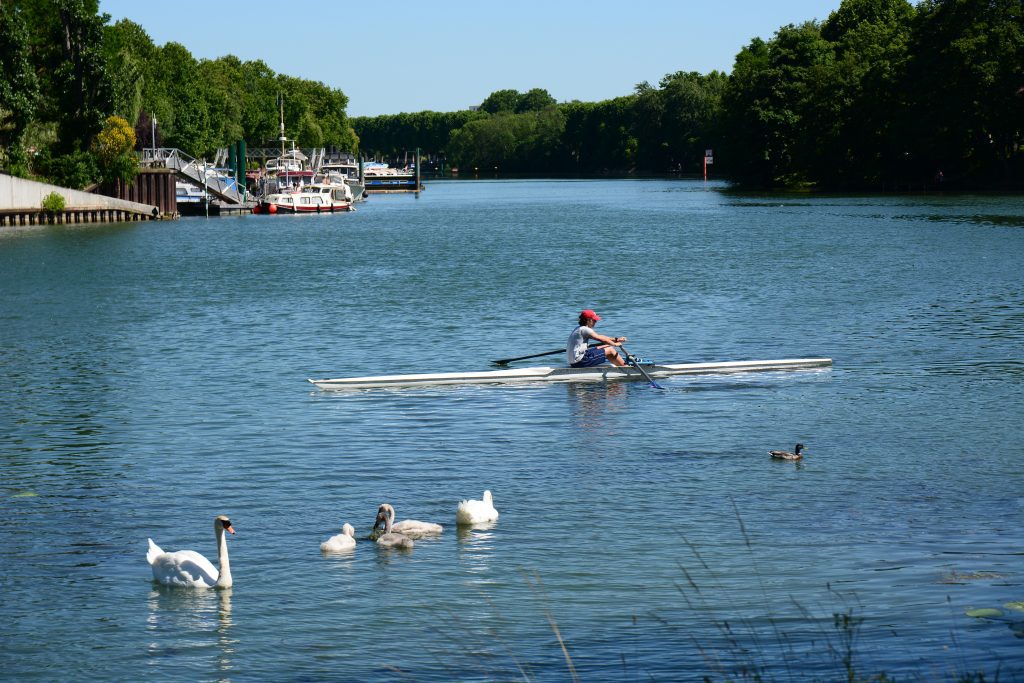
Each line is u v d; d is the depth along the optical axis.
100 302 45.72
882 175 145.12
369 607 13.70
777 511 17.08
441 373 29.02
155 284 52.44
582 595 13.92
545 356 32.06
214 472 19.86
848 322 36.88
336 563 15.23
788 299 43.03
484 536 16.22
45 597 14.20
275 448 21.50
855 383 26.92
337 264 62.25
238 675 11.97
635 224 94.38
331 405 25.31
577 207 128.62
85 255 69.62
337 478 19.39
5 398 26.52
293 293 48.22
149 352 33.25
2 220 98.12
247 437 22.41
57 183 105.62
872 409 24.09
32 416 24.55
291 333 36.84
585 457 20.53
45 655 12.55
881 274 50.69
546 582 14.38
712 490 18.28
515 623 13.13
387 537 15.84
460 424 23.33
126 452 21.31
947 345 31.95
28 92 97.88
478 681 11.63
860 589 13.75
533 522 16.81
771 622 12.83
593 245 72.69
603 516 17.03
